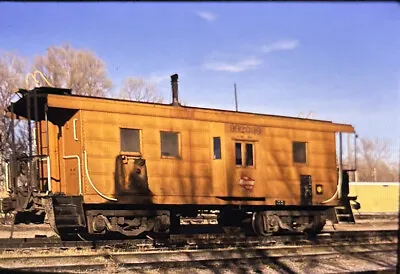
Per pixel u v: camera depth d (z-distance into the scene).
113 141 12.87
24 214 13.10
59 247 11.76
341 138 17.64
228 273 10.67
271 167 15.65
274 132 15.91
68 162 12.98
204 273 10.52
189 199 13.99
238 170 14.84
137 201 13.03
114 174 12.76
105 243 12.45
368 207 36.38
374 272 10.26
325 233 17.50
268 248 13.06
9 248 11.41
